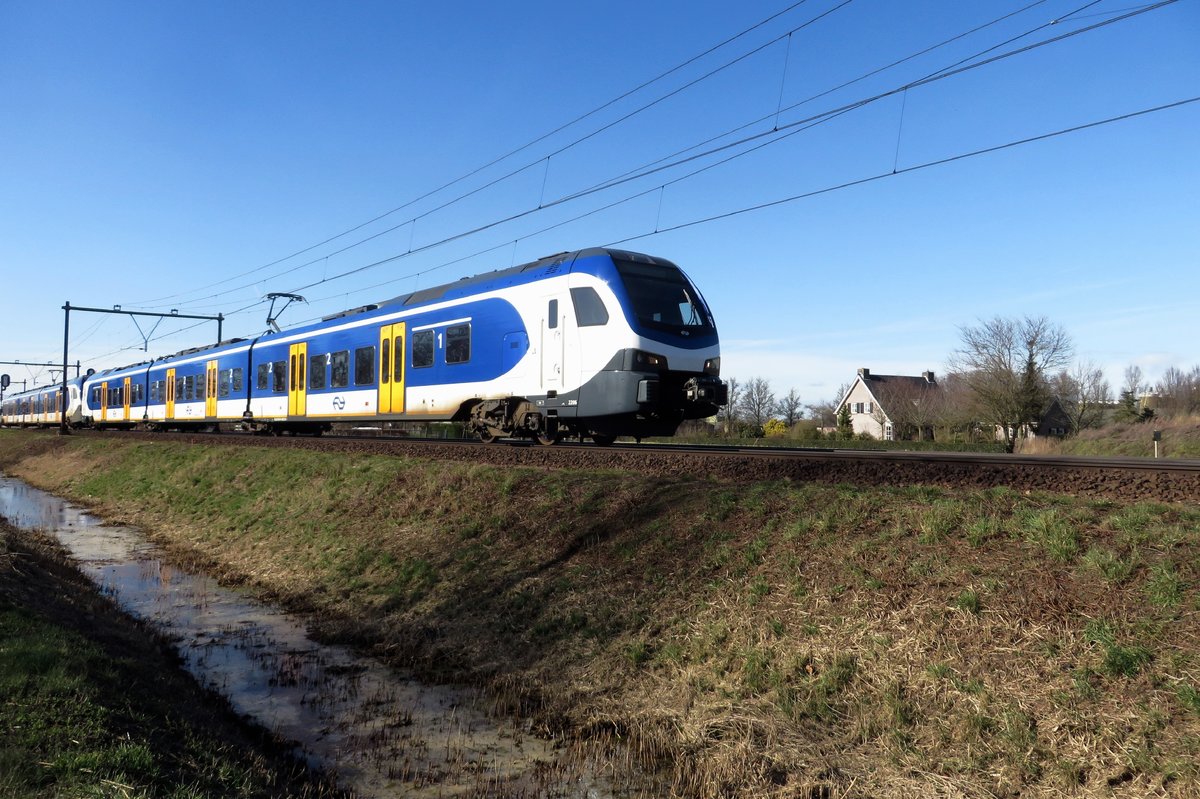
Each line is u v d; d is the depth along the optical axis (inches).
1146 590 229.5
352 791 243.6
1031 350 1717.5
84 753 188.9
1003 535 276.1
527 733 287.0
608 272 573.0
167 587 528.4
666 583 340.8
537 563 405.7
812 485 366.9
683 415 582.2
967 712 222.7
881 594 274.7
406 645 384.5
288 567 543.5
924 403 2300.7
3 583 358.3
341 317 904.3
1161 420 1430.9
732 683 276.5
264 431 1089.4
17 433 2060.8
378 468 635.5
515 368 633.0
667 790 241.4
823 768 228.5
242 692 332.2
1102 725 202.2
